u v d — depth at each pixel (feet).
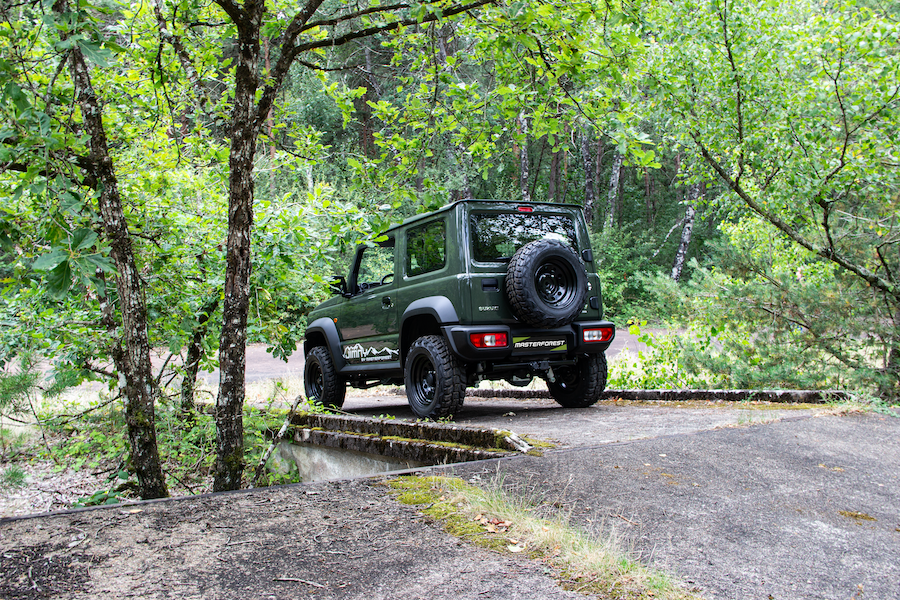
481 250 20.01
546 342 20.24
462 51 14.58
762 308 22.70
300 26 12.64
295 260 20.27
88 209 8.80
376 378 25.62
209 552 7.20
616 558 6.75
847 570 6.86
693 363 24.94
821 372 21.40
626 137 13.10
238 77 11.80
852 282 22.62
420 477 10.59
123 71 15.90
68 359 18.24
